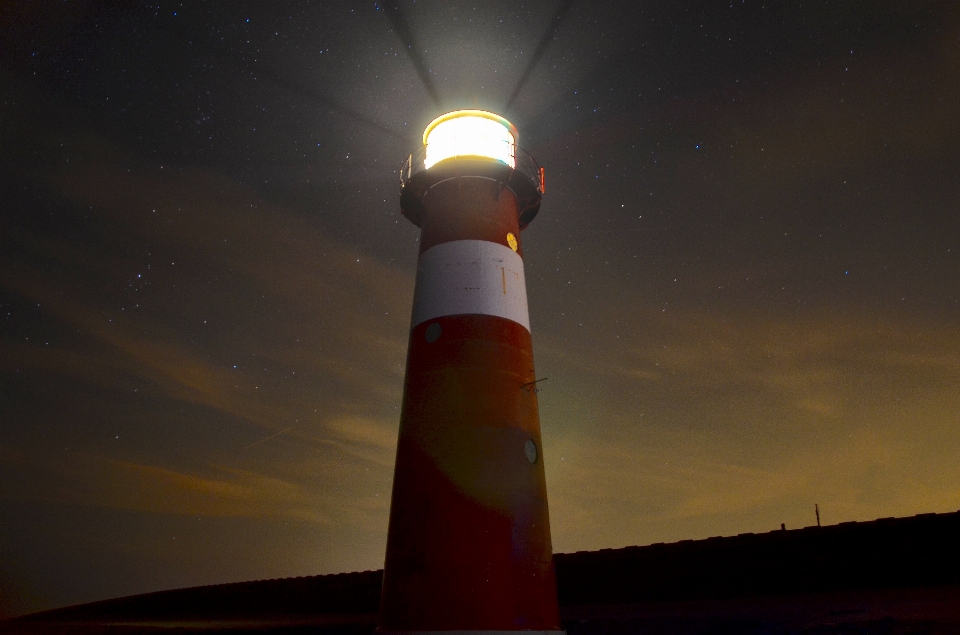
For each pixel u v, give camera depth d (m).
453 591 7.41
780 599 10.04
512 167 10.32
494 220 9.88
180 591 23.66
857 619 7.38
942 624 6.50
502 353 8.79
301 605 18.45
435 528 7.76
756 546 11.33
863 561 10.16
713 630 8.10
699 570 11.70
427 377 8.70
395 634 7.45
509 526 7.77
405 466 8.37
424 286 9.48
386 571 8.05
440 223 9.91
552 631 7.62
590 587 12.92
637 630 8.71
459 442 8.12
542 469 8.57
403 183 10.79
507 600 7.40
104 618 24.64
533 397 8.93
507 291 9.32
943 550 9.47
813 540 10.74
